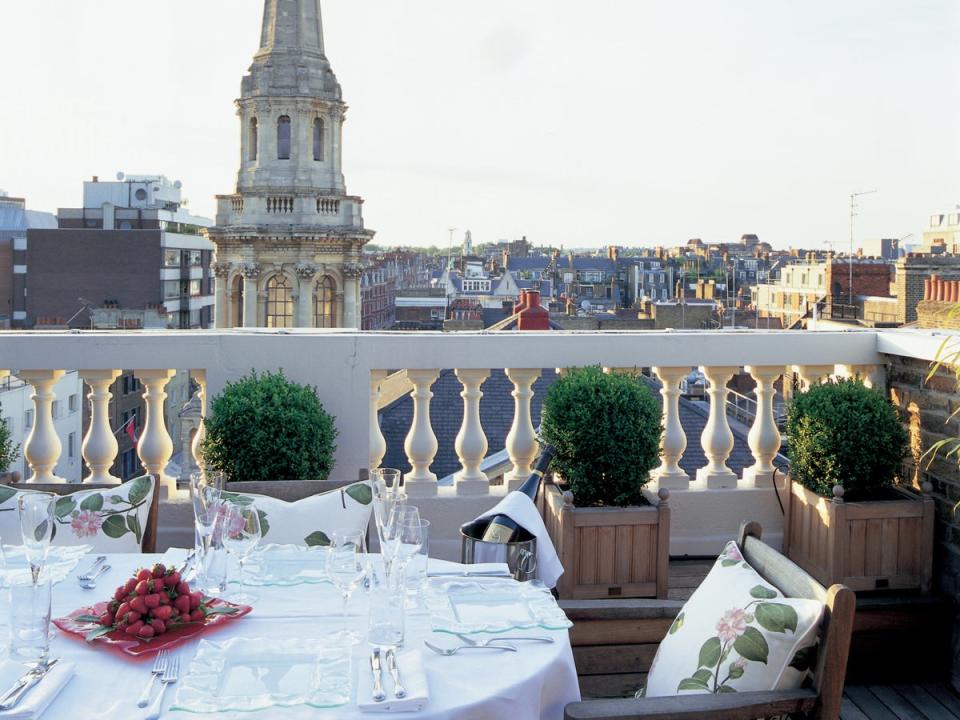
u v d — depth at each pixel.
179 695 2.39
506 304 90.25
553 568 4.20
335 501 4.11
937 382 5.29
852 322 46.69
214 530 3.15
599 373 5.22
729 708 2.62
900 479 5.57
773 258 103.12
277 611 3.04
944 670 4.88
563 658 2.78
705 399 14.42
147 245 81.62
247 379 5.35
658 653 3.24
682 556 5.89
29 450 5.52
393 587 2.72
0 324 79.75
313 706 2.38
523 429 5.82
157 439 5.70
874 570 5.10
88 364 5.45
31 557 2.54
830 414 5.20
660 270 121.44
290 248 59.44
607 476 5.09
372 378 5.75
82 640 2.75
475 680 2.58
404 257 154.25
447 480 7.45
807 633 2.74
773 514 5.96
